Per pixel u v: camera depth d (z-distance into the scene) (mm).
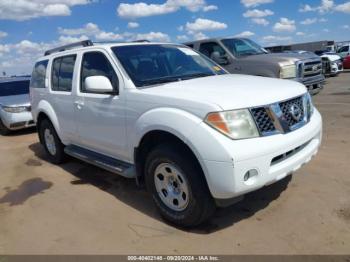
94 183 5270
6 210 4547
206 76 4609
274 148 3262
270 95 3498
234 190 3139
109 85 4199
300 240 3348
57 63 5844
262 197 4270
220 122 3166
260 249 3258
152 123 3645
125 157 4371
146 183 3955
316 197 4160
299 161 3584
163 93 3719
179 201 3633
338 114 8508
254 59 9008
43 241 3693
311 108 4098
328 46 29094
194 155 3402
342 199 4070
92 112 4727
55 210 4422
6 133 9984
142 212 4168
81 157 5270
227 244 3375
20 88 11438
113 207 4367
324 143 6176
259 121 3291
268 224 3668
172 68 4633
